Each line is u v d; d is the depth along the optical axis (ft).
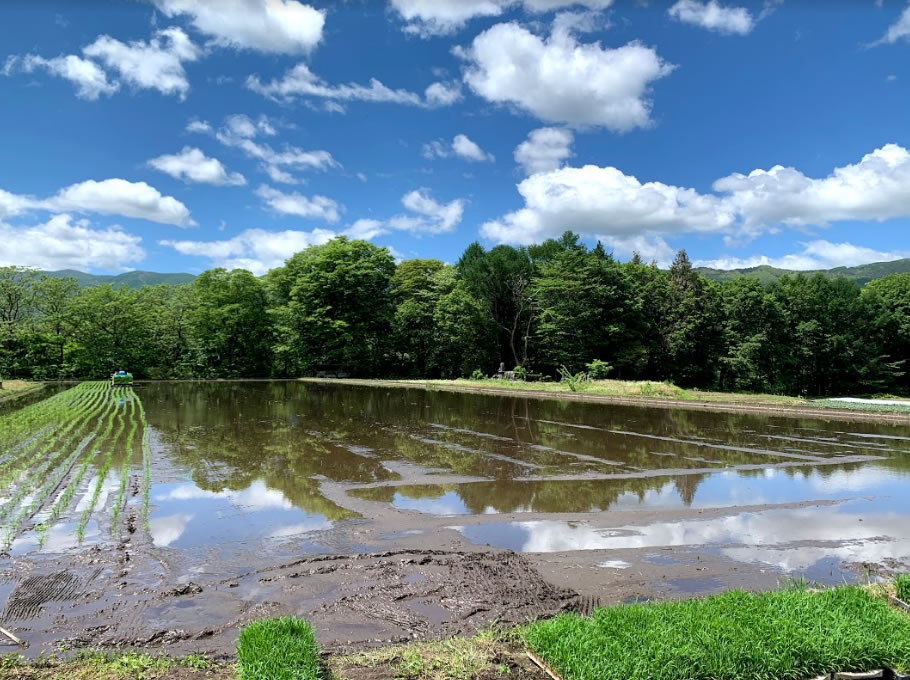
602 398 110.52
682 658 16.30
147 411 86.53
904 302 179.42
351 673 16.28
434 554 27.61
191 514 33.99
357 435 64.18
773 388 170.60
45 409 84.74
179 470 45.73
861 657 17.25
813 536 31.58
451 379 173.88
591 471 47.14
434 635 19.35
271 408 91.86
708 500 38.83
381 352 191.21
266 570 25.26
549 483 42.91
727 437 65.82
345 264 183.21
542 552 28.37
